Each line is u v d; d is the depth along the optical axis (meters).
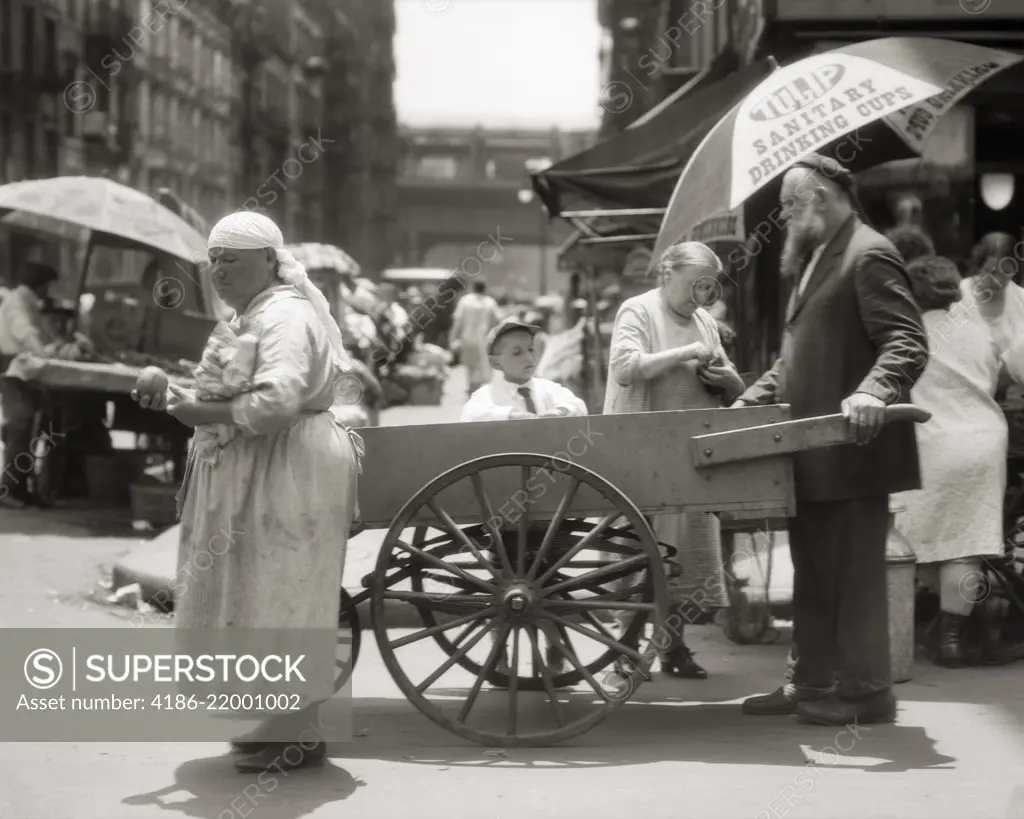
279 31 71.50
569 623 5.70
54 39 46.91
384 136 104.00
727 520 7.00
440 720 5.71
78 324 13.73
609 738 5.94
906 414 5.66
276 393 5.02
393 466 5.84
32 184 13.02
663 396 6.92
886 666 6.20
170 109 57.56
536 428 5.81
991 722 6.25
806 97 7.00
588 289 18.92
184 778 5.32
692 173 7.20
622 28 36.84
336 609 5.25
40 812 4.88
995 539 7.54
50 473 13.54
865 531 6.10
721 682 7.12
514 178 147.62
